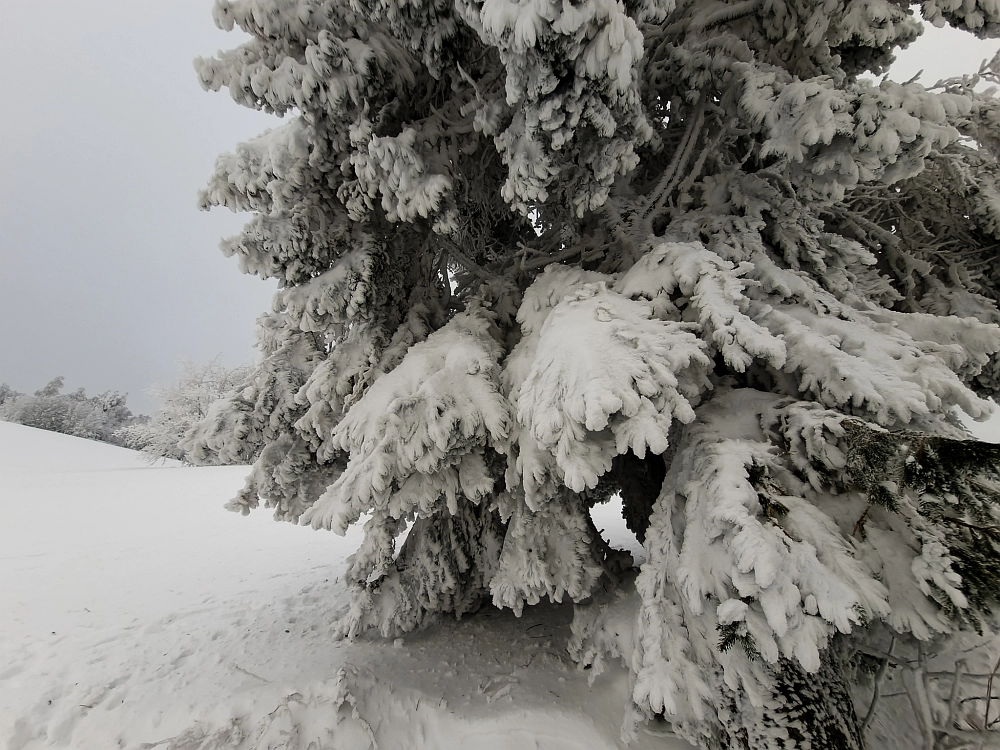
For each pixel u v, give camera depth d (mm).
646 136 2803
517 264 4379
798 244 3729
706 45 3658
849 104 2627
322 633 4469
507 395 3191
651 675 2107
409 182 3098
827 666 2057
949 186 4492
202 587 6293
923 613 1813
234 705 3100
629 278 3215
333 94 3018
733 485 2119
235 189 3770
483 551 4531
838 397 2373
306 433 4082
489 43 2328
